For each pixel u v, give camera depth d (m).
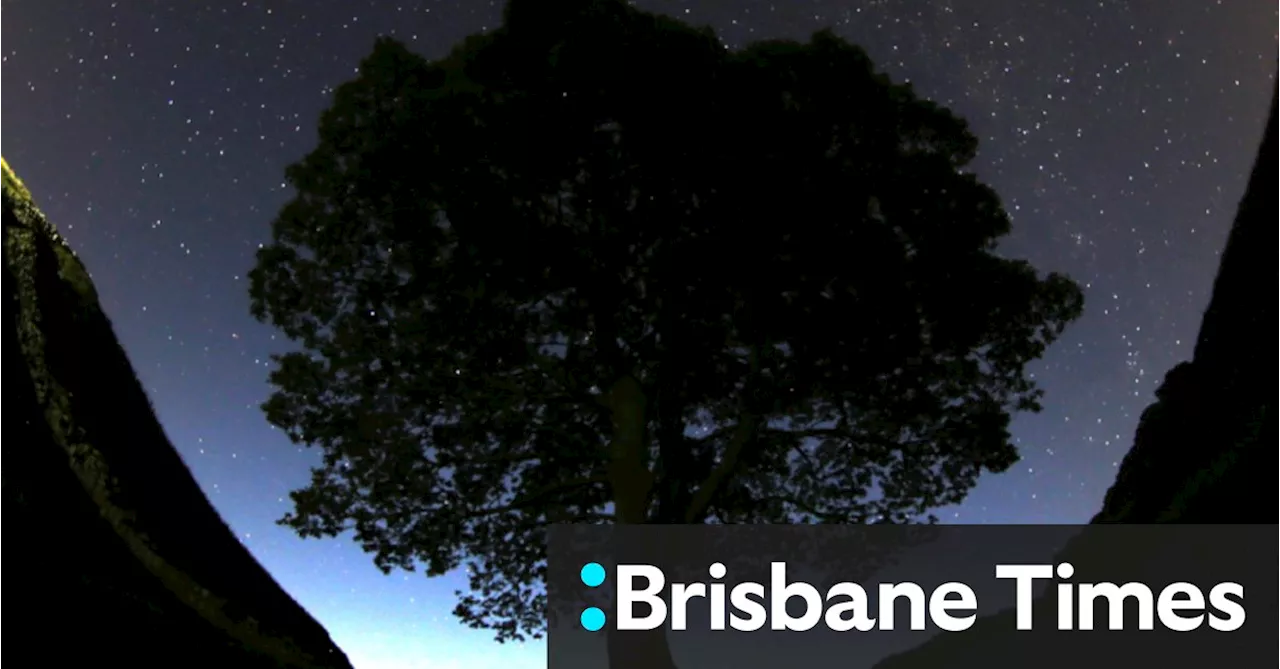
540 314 17.19
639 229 16.44
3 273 19.81
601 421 18.84
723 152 15.95
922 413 17.45
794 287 15.85
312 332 17.20
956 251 16.81
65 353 20.31
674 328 16.22
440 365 17.02
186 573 17.83
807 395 16.92
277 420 17.56
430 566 18.14
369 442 17.64
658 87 15.76
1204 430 21.89
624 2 16.67
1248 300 24.25
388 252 16.88
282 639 18.42
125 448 20.36
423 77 16.73
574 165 16.33
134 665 12.11
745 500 20.12
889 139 16.97
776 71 16.41
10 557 12.11
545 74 16.61
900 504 20.20
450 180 15.88
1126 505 23.14
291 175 16.77
